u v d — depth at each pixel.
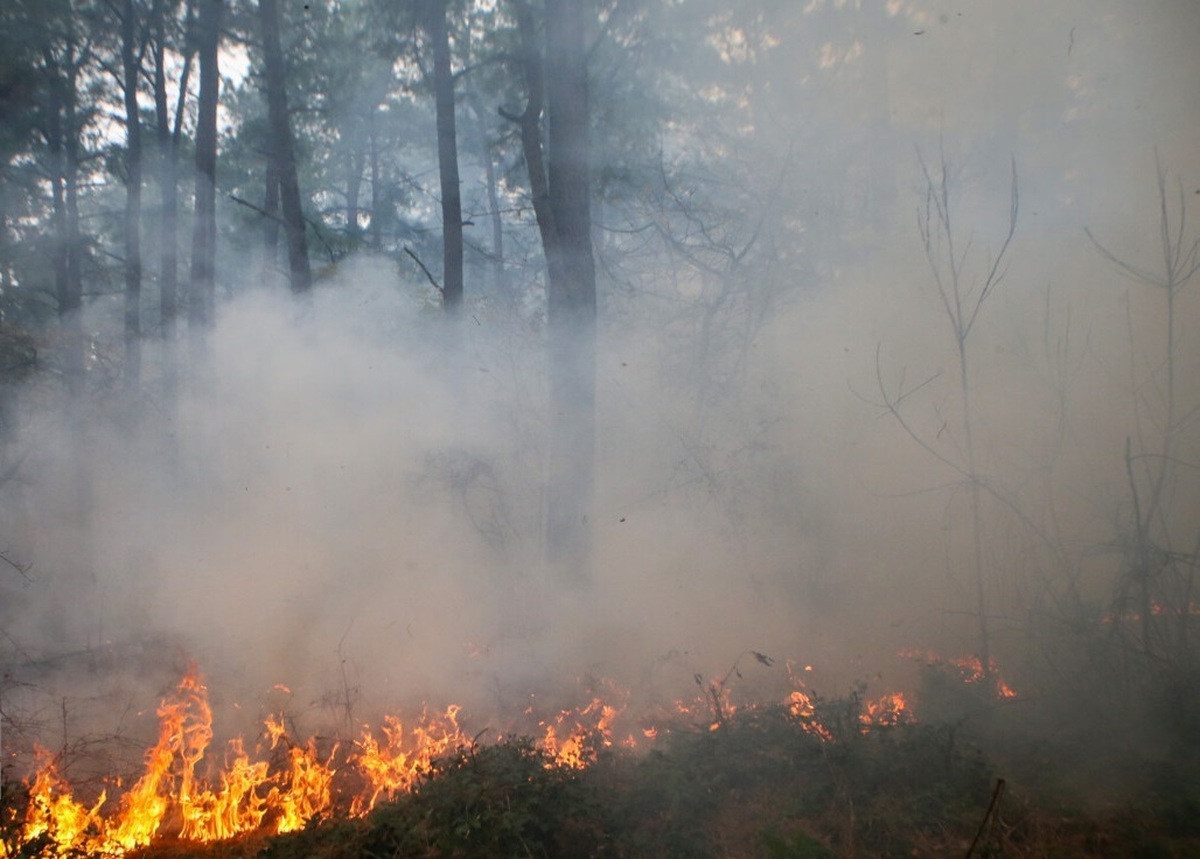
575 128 8.99
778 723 5.23
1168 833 4.39
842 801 4.64
